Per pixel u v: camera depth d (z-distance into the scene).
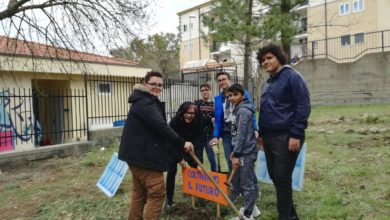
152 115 3.75
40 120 14.26
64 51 11.73
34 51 11.24
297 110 3.56
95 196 6.10
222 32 15.27
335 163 7.25
